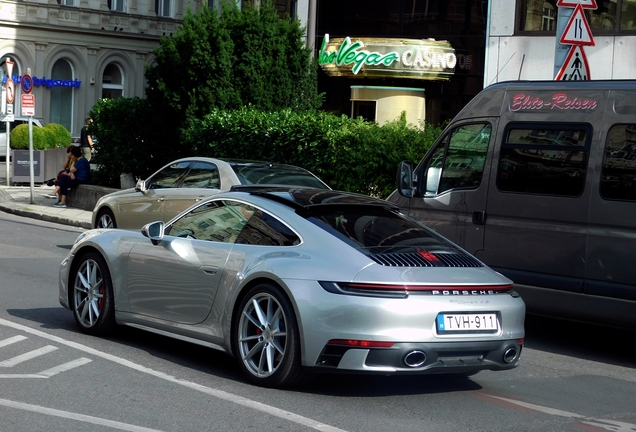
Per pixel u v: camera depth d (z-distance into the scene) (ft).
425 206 35.68
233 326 24.62
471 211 34.24
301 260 23.31
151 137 78.74
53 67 169.07
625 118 30.53
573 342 34.22
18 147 111.45
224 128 66.03
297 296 22.67
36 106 164.96
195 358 27.14
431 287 22.49
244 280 24.17
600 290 30.68
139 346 28.45
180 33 74.23
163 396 22.66
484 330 23.09
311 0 74.02
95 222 52.08
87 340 28.91
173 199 46.96
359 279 22.27
